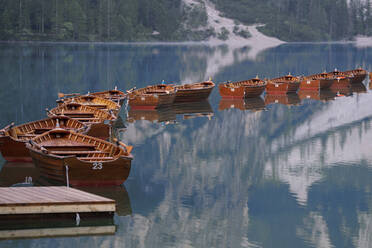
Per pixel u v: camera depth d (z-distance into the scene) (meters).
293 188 19.55
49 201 14.30
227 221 16.11
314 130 30.03
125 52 105.12
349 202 17.92
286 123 32.22
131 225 15.55
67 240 14.40
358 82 56.47
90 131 23.80
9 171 19.53
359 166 22.33
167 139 27.23
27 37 136.25
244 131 29.75
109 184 17.70
